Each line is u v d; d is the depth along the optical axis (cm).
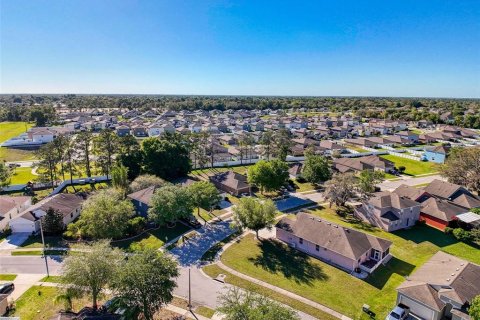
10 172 7619
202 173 9012
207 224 5706
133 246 4650
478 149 7688
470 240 5156
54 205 5656
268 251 4784
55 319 2989
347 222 5906
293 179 8481
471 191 7394
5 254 4544
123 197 6175
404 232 5547
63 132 13200
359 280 4062
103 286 3409
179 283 3906
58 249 4700
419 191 6481
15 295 3606
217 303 3512
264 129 16875
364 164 8994
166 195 5325
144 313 2931
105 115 19525
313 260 4547
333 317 3356
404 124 16750
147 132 15138
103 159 8069
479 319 2845
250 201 5141
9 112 17588
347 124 17350
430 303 3291
